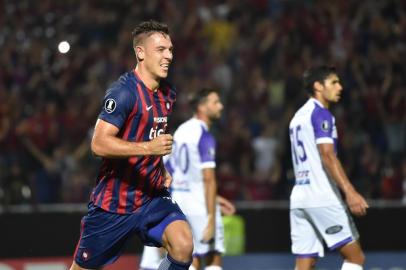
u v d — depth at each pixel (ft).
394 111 152.46
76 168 136.15
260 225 107.86
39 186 131.34
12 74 150.71
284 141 133.69
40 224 104.83
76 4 165.68
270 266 107.34
